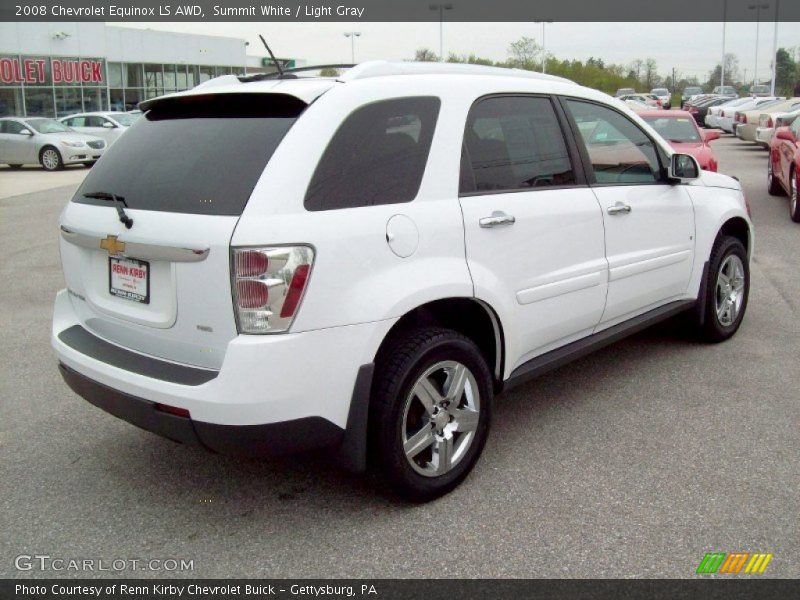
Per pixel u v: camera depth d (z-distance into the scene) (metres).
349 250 2.95
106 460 3.87
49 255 9.52
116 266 3.25
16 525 3.26
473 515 3.27
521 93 3.90
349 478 3.64
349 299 2.95
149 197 3.10
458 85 3.55
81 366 3.29
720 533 3.08
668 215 4.72
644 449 3.85
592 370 5.05
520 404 4.50
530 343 3.84
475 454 3.54
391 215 3.12
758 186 14.83
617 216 4.28
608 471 3.63
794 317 6.15
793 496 3.36
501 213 3.54
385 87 3.26
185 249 2.87
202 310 2.89
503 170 3.69
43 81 33.94
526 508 3.31
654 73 83.25
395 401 3.12
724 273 5.44
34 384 4.94
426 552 3.01
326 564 2.95
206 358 2.95
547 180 3.93
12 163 23.17
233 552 3.05
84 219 3.32
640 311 4.72
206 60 42.69
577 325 4.14
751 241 5.69
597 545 3.02
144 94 39.28
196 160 3.09
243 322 2.81
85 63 35.66
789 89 87.75
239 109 3.22
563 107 4.13
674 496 3.38
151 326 3.10
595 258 4.14
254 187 2.85
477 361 3.46
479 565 2.92
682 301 5.07
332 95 3.09
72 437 4.14
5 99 32.69
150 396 2.98
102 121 25.20
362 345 2.99
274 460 3.84
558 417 4.29
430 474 3.34
